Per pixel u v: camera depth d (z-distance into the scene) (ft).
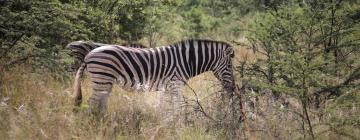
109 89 54.70
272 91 61.21
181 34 123.13
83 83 64.59
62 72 63.21
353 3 67.21
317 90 55.93
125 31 90.58
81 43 64.75
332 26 61.62
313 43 62.28
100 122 51.39
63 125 49.98
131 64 55.62
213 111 57.36
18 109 50.75
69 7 65.82
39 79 59.98
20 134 46.83
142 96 61.41
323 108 57.06
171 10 121.29
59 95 57.77
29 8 64.13
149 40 106.11
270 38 63.57
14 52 63.67
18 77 58.80
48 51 63.00
